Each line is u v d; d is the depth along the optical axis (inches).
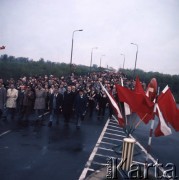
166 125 264.1
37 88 577.3
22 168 307.9
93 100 689.0
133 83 1270.9
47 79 882.1
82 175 300.5
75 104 532.1
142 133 557.0
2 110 574.2
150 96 293.4
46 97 644.7
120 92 289.0
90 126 572.4
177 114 266.5
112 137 490.9
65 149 390.3
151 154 407.5
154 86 291.3
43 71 1387.8
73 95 571.2
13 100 562.3
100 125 595.2
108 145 431.5
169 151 435.2
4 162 321.7
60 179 285.9
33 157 346.3
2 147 377.1
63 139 444.1
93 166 330.3
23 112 586.6
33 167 313.0
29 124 539.5
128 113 322.3
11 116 600.1
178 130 269.3
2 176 282.7
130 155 277.1
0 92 549.0
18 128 497.0
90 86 799.1
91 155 372.8
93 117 692.1
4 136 433.7
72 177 293.4
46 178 285.7
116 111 318.3
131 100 285.9
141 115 296.4
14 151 363.9
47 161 335.6
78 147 405.7
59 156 357.7
